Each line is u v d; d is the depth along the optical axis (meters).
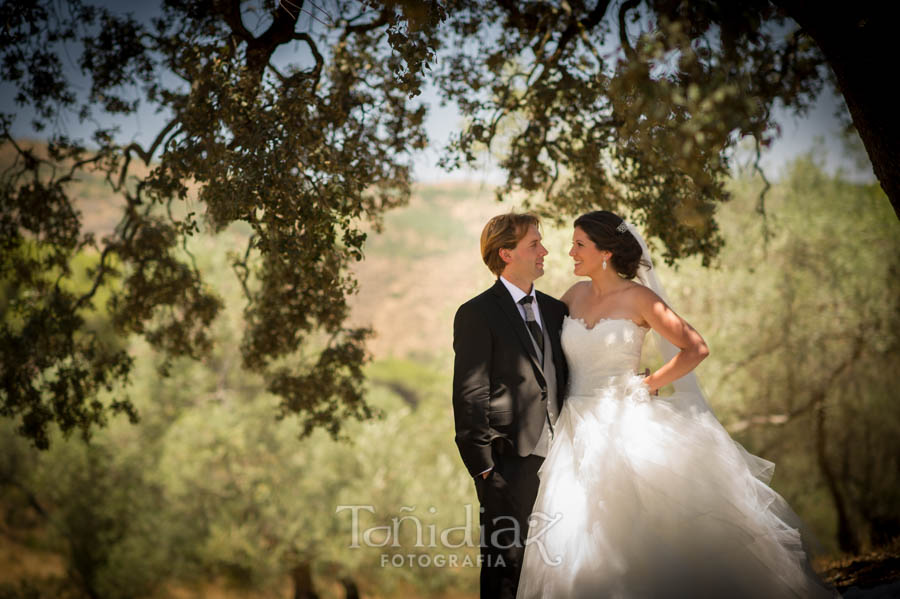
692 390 4.15
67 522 18.44
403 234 68.94
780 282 13.58
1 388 6.70
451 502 16.97
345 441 7.32
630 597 3.40
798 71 4.96
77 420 7.02
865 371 15.29
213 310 7.19
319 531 17.48
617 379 3.96
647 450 3.77
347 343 7.04
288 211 4.56
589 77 5.81
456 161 6.23
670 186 5.66
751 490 3.78
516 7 6.17
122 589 17.70
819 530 17.66
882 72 3.46
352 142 5.09
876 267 13.57
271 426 18.84
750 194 14.09
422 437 20.03
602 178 6.31
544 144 6.38
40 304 7.09
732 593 3.43
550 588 3.55
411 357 56.66
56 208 7.27
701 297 13.12
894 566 5.10
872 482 16.12
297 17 5.12
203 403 18.89
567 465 3.85
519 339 3.95
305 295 6.46
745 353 13.65
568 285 10.27
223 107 4.58
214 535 17.22
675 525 3.58
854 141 13.73
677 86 2.83
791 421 15.23
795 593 3.50
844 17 3.49
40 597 18.80
